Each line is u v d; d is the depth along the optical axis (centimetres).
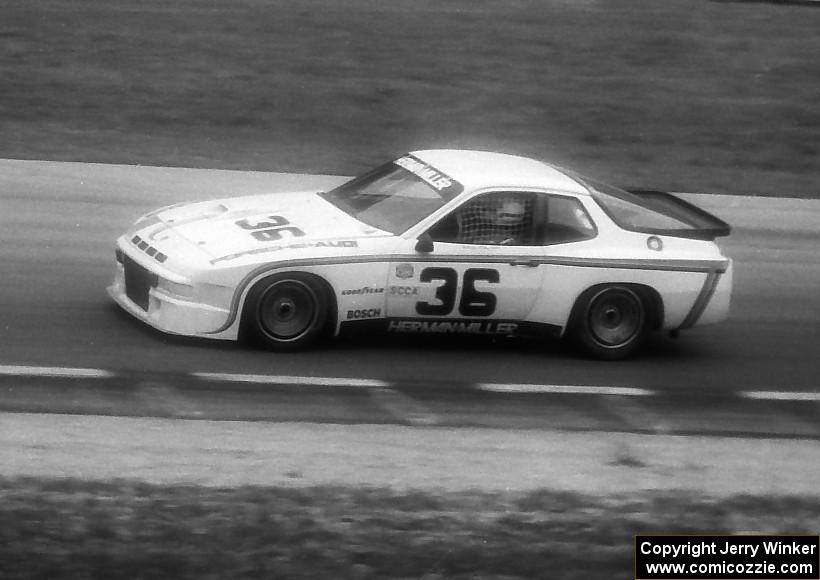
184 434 2617
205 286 3067
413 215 3281
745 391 3341
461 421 2870
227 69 7288
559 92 7475
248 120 6500
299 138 6291
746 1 9819
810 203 5866
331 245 3166
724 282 3503
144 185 5088
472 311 3288
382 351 3322
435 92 7262
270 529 2100
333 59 7644
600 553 2119
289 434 2677
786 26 9238
